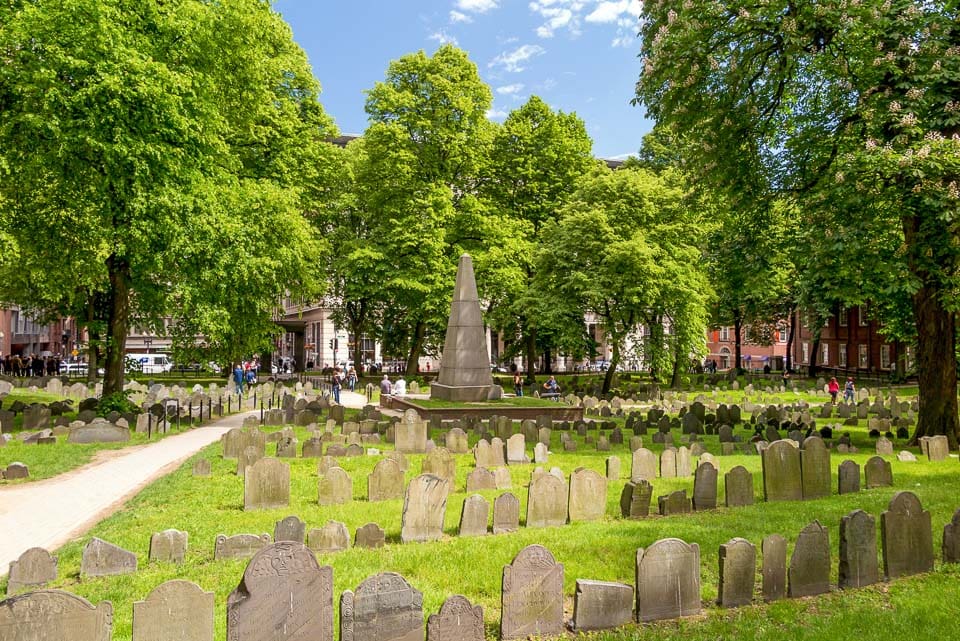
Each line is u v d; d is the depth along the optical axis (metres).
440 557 8.16
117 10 18.39
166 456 16.20
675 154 47.47
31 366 45.34
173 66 20.28
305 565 5.55
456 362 25.80
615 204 36.69
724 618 6.53
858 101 17.06
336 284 43.72
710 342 73.69
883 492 12.05
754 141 18.59
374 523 8.89
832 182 16.89
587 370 57.75
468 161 39.34
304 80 33.44
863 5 15.55
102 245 20.42
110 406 21.80
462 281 26.20
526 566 6.21
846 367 59.12
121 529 9.42
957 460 15.83
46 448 16.38
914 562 7.82
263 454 14.30
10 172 18.14
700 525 9.73
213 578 7.43
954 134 14.98
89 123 17.45
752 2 16.28
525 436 18.89
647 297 34.81
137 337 61.62
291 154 31.05
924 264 15.91
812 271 16.97
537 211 43.25
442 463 12.38
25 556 7.33
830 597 7.13
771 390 42.25
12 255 17.77
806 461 11.92
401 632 5.67
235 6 22.23
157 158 18.88
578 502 10.22
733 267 20.11
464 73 38.59
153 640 5.17
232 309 23.31
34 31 17.19
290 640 5.46
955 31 16.50
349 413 24.89
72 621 4.98
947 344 18.12
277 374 50.09
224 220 20.69
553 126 42.06
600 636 6.15
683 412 25.34
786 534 9.21
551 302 36.88
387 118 38.59
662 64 17.58
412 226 36.78
